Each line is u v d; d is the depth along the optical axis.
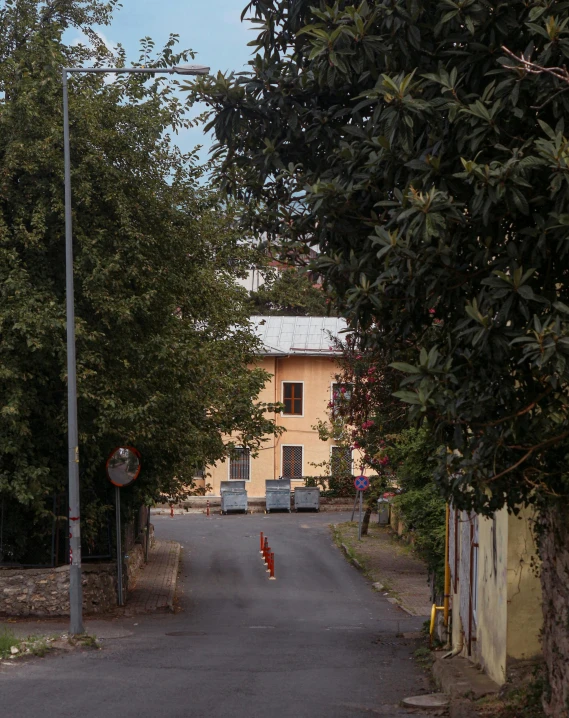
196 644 15.67
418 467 18.77
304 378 55.72
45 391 19.33
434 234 6.26
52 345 18.05
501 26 6.88
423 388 6.23
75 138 18.59
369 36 7.20
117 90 20.02
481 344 6.15
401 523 40.00
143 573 30.06
